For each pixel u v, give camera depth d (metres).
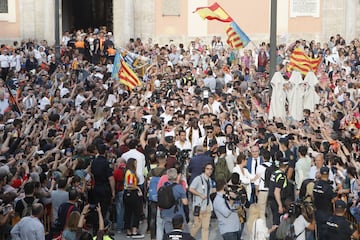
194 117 40.94
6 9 77.94
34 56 67.19
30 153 32.50
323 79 56.72
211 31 78.75
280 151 33.62
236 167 33.47
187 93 52.84
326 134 36.88
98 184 32.47
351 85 55.78
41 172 30.36
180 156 36.56
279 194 30.98
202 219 31.45
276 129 40.38
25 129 37.38
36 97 53.12
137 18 78.81
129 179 33.50
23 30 78.25
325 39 78.62
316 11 78.50
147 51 69.12
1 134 36.91
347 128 42.34
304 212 27.44
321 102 52.22
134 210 33.69
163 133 38.44
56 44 63.50
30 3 77.94
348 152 33.84
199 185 31.25
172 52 69.69
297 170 33.47
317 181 28.98
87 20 92.00
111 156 35.25
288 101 49.50
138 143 36.22
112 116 42.84
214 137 37.91
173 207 29.28
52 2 77.75
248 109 47.12
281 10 78.56
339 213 26.52
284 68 62.56
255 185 33.25
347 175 30.83
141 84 56.19
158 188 31.34
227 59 68.62
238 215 28.97
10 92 48.47
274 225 30.33
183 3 78.75
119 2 78.19
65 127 40.38
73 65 63.38
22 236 25.19
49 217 29.33
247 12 78.56
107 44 69.50
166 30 79.00
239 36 60.19
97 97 52.53
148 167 35.59
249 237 32.31
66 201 28.97
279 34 78.69
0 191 28.36
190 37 78.88
